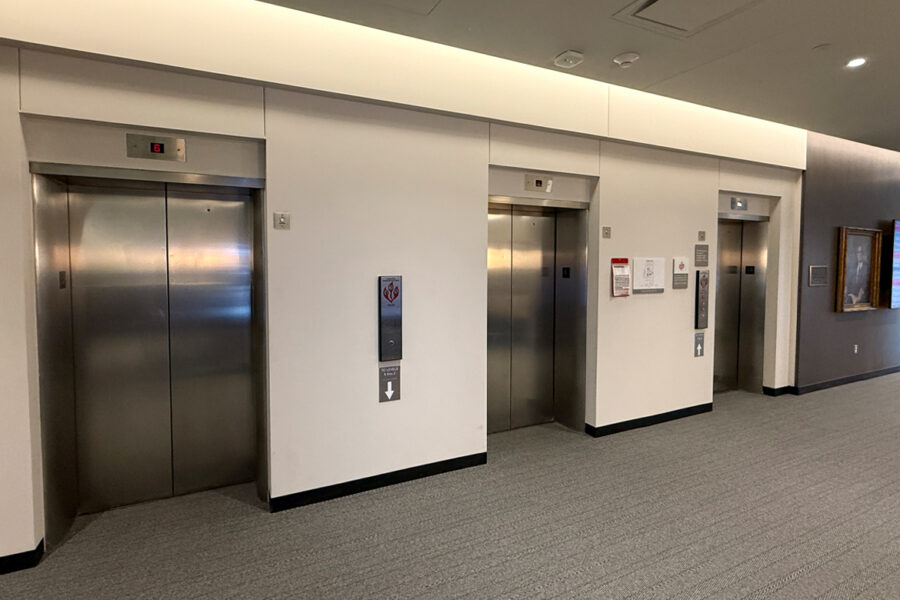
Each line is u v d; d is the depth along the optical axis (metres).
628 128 4.52
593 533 3.06
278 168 3.20
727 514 3.30
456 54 3.66
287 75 3.10
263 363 3.35
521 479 3.82
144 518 3.23
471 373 4.01
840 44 3.44
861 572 2.68
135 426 3.40
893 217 7.19
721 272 6.32
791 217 6.13
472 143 3.89
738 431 4.93
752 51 3.54
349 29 3.27
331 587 2.54
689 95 4.46
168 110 2.90
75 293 3.19
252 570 2.68
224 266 3.57
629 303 4.85
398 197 3.61
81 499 3.28
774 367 6.16
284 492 3.33
